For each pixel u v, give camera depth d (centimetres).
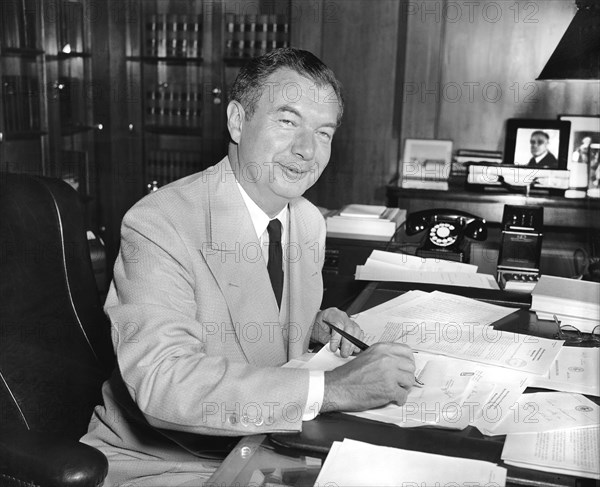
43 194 179
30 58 422
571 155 408
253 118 168
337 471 116
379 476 114
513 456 119
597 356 166
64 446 135
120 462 164
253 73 169
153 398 142
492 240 346
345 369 140
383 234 319
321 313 190
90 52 496
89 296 185
